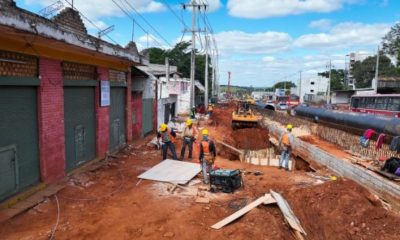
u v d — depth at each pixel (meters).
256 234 7.79
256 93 156.88
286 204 9.67
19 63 8.97
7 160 8.73
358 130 22.83
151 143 18.75
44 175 10.19
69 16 10.99
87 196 9.82
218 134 26.36
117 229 7.73
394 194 10.80
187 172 12.49
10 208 8.39
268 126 30.88
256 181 12.62
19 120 9.20
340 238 8.62
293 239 8.12
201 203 9.59
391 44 67.81
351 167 13.71
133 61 15.63
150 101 23.25
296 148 20.95
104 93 14.54
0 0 6.80
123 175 12.19
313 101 73.38
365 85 75.25
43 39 8.64
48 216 8.28
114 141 16.42
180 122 30.00
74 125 12.33
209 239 7.49
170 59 69.25
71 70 11.90
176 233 7.68
